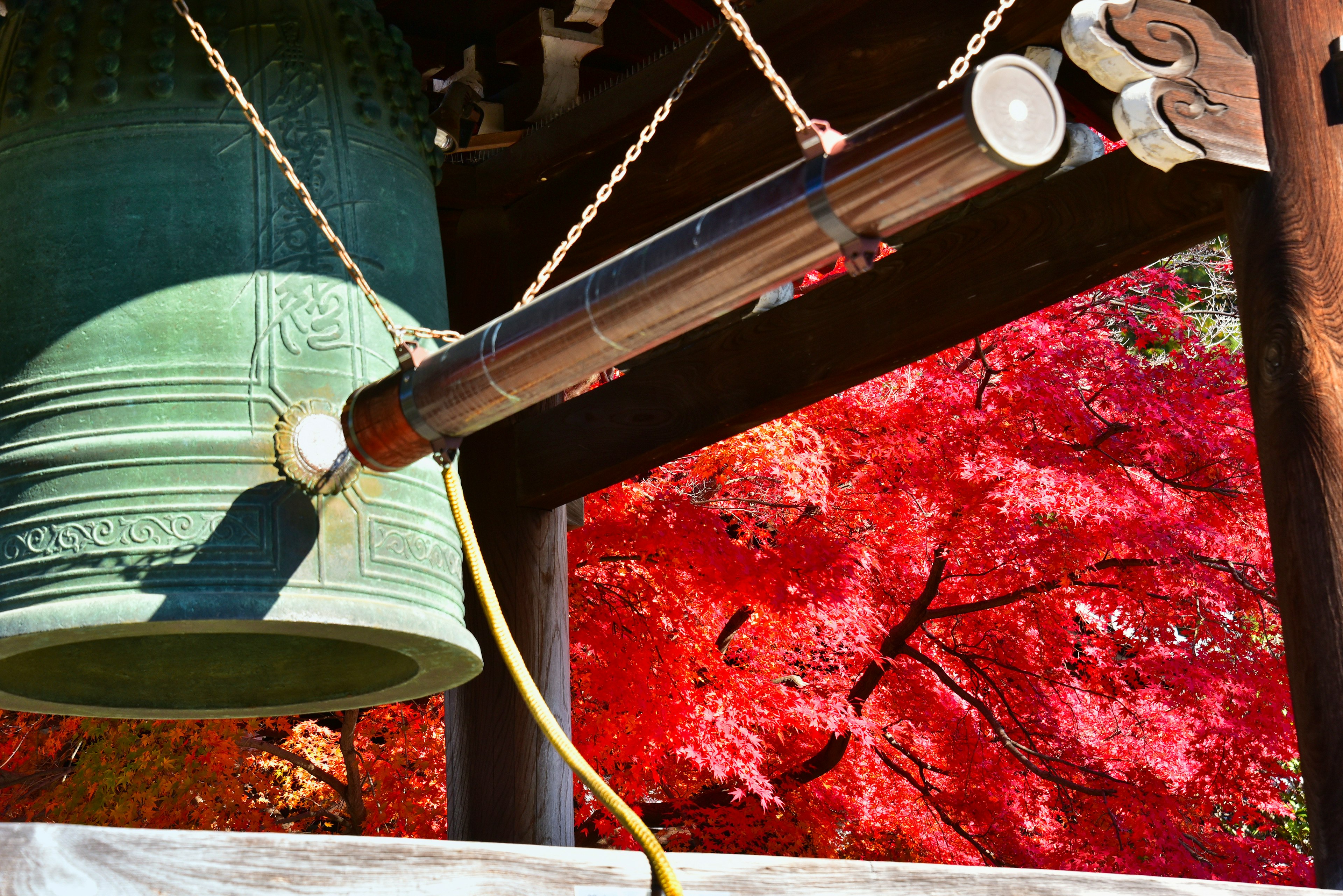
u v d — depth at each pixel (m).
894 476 8.32
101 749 8.19
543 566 4.99
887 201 1.56
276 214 2.56
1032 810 9.20
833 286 4.31
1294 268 2.86
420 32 4.61
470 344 1.99
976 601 8.87
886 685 9.12
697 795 8.95
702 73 4.30
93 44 2.63
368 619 2.33
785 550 7.54
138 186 2.52
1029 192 3.89
